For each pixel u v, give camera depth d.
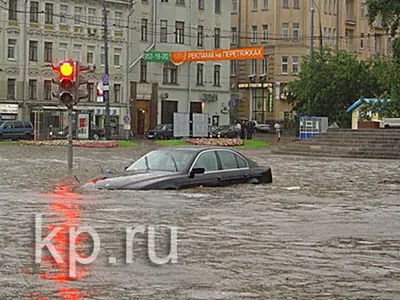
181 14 83.06
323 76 66.88
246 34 93.06
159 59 75.38
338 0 94.19
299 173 28.47
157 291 8.37
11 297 8.05
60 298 8.02
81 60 75.88
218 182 19.67
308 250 11.02
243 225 13.44
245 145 57.69
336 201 17.83
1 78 70.38
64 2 74.31
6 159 35.00
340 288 8.58
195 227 13.09
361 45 97.62
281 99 90.25
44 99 73.06
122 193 17.92
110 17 77.56
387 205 17.09
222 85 87.69
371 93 66.75
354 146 45.34
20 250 10.73
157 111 81.69
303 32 90.62
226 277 9.10
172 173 19.06
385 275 9.31
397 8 40.97
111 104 77.50
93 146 51.50
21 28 71.62
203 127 65.81
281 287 8.60
